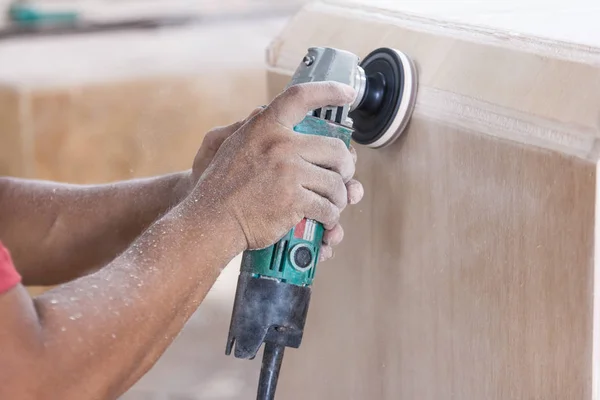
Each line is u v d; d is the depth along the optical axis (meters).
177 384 1.69
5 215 1.02
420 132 0.77
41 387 0.67
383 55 0.80
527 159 0.64
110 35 2.38
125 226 1.00
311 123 0.74
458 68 0.74
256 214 0.70
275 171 0.70
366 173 0.87
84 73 2.04
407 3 0.95
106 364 0.68
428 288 0.78
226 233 0.70
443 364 0.77
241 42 2.30
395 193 0.82
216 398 1.63
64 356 0.67
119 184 1.02
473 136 0.70
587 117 0.60
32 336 0.67
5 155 1.97
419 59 0.79
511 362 0.68
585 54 0.63
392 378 0.85
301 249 0.74
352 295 0.91
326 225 0.75
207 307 1.97
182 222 0.71
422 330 0.79
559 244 0.62
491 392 0.71
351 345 0.92
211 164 0.73
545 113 0.63
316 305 0.98
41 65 2.09
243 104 2.12
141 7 2.66
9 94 1.94
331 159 0.72
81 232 1.01
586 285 0.59
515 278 0.66
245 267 0.75
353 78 0.76
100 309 0.68
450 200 0.74
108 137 2.04
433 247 0.77
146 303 0.69
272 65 1.03
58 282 1.06
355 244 0.90
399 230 0.82
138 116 2.05
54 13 2.50
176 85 2.06
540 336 0.64
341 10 0.97
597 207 0.58
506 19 0.81
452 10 0.88
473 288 0.72
